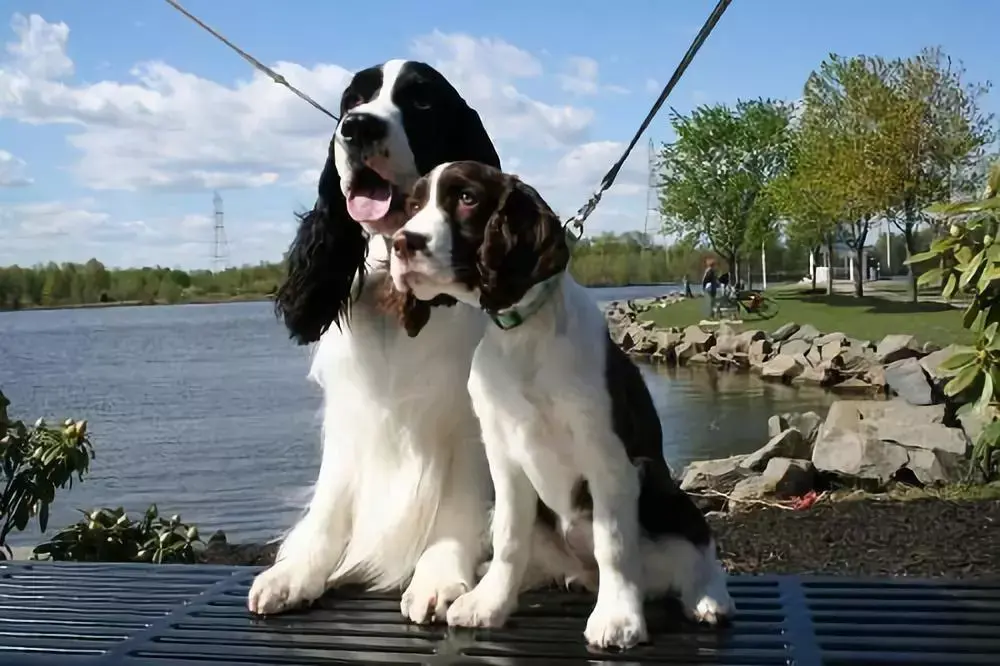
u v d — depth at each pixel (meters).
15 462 2.88
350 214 1.64
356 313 1.68
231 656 1.37
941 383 6.50
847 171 17.23
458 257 1.40
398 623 1.50
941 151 16.95
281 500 5.07
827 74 18.47
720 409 8.20
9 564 1.88
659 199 24.58
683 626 1.44
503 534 1.46
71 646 1.43
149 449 6.89
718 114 23.41
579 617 1.48
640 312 19.64
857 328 13.27
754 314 16.88
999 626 1.45
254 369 13.78
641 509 1.48
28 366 15.08
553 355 1.36
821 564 3.36
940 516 3.80
